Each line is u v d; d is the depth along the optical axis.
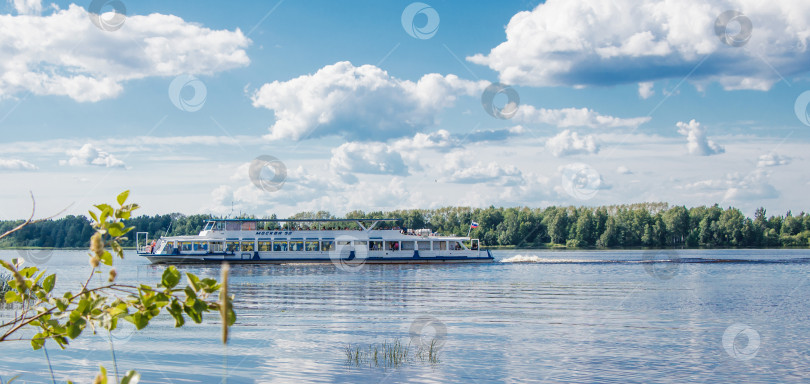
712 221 158.12
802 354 20.19
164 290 5.39
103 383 5.04
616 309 31.34
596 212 160.75
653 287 44.12
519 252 142.62
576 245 158.38
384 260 69.00
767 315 29.69
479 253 72.19
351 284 45.19
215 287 5.41
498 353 20.05
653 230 156.75
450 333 23.84
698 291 41.78
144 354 19.50
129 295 5.45
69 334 5.46
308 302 33.69
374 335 23.19
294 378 16.83
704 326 25.95
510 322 26.53
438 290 41.25
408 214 163.88
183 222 143.38
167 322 25.81
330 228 73.00
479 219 169.88
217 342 21.56
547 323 26.36
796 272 63.03
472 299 35.50
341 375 17.23
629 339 22.72
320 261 67.81
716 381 16.94
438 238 70.94
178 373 17.19
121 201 5.58
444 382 16.61
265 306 31.80
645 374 17.59
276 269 62.34
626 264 77.06
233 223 68.00
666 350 20.80
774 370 18.11
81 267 70.69
